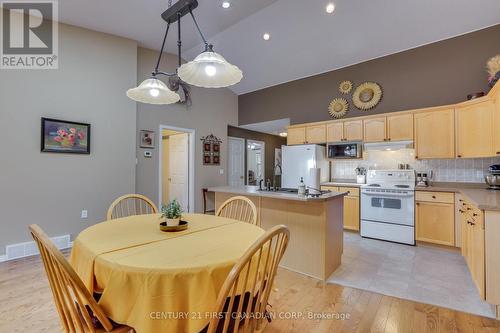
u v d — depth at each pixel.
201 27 3.62
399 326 1.78
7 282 2.37
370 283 2.43
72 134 3.36
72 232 3.38
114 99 3.77
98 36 3.61
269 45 4.37
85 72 3.48
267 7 3.51
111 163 3.74
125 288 1.04
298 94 5.27
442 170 3.82
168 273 1.03
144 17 3.28
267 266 1.15
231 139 6.44
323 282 2.45
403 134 3.84
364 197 3.97
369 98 4.34
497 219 1.85
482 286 1.93
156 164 4.59
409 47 3.99
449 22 3.45
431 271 2.70
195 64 1.70
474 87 3.50
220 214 2.22
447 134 3.48
